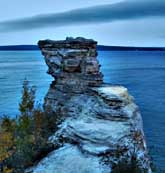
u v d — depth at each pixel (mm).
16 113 99938
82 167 29641
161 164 54688
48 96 44875
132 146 31953
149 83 187875
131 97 37875
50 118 40406
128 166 29125
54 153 32375
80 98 40094
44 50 45188
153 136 74812
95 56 43125
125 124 33750
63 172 29250
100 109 35281
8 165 30375
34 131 36312
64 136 34562
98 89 37438
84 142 32625
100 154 30859
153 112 103312
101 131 32844
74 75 42469
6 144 29656
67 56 42281
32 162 31812
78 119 36250
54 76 44875
